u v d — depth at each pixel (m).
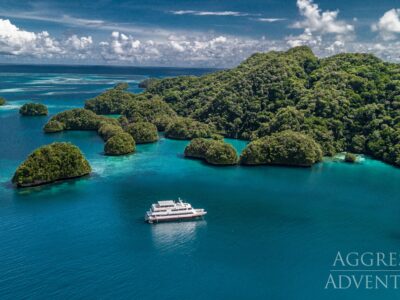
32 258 76.69
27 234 86.00
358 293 69.69
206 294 68.00
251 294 68.38
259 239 87.31
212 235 88.62
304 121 165.50
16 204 101.38
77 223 91.94
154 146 168.00
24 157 142.62
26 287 67.94
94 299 65.69
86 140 175.00
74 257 77.56
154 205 97.50
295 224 95.25
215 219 96.88
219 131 188.50
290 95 189.75
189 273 73.81
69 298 65.62
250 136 178.50
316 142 157.38
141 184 119.25
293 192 116.56
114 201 105.31
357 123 166.38
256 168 139.12
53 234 86.50
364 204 108.81
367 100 174.62
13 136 178.25
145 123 180.00
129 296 66.75
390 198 113.56
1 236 84.81
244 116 189.62
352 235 90.44
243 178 128.00
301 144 141.25
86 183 118.56
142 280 71.31
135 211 99.56
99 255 78.69
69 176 121.50
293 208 104.81
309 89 192.88
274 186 121.19
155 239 85.94
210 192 114.62
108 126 181.75
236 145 171.50
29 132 187.62
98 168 134.12
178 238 86.69
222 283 71.25
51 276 71.31
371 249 84.44
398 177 132.12
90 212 98.00
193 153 149.88
